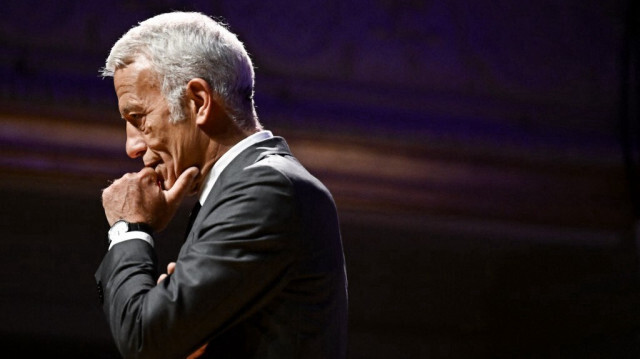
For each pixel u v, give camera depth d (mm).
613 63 17391
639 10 16703
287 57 16078
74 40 14820
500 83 16922
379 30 16609
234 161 4938
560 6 17359
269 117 15680
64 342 14906
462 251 17062
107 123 14703
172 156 5098
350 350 16391
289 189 4617
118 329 4469
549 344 16828
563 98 17172
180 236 15602
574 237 17297
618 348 16078
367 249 16625
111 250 4816
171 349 4395
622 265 16703
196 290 4391
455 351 16859
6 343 14641
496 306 17062
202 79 5047
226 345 4574
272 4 16172
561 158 16922
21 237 14820
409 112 16438
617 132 17203
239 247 4477
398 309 16688
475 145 16547
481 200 16688
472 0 17109
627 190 17281
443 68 16734
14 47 14484
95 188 15039
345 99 16188
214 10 15789
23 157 14359
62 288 14945
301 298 4625
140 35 5133
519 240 17234
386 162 16188
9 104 14195
